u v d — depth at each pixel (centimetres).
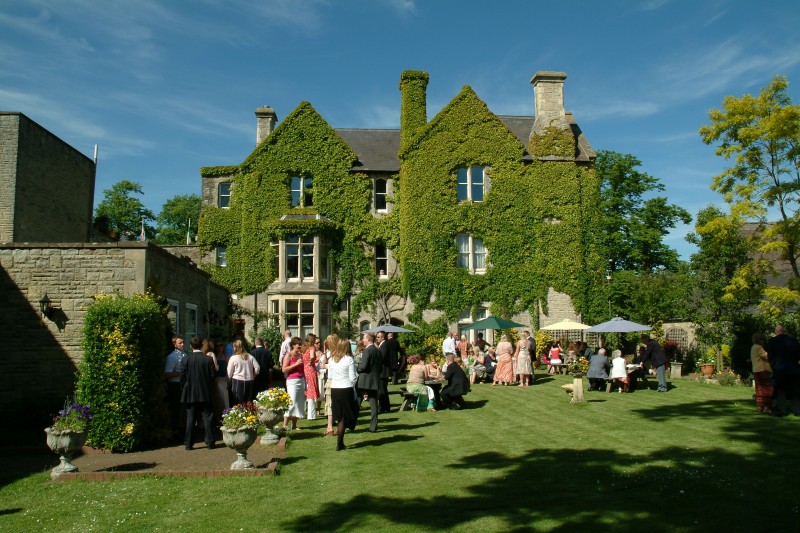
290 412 1284
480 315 3222
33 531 680
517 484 826
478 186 3303
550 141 3291
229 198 3497
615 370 1914
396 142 3638
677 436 1132
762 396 1389
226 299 2533
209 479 888
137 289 1384
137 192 6506
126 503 775
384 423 1391
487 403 1697
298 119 3369
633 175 4056
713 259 2559
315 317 3164
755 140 2416
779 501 726
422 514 708
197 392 1123
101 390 1112
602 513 695
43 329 1377
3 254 1389
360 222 3331
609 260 3884
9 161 2177
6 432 1220
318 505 752
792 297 2248
